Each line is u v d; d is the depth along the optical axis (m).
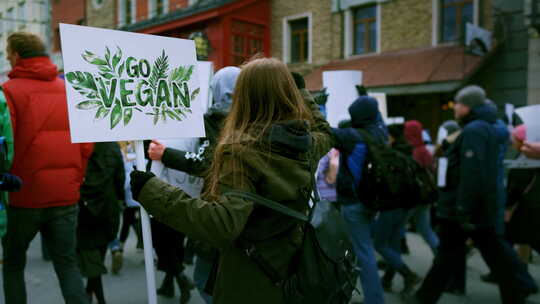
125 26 17.44
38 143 2.77
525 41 10.87
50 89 2.85
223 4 14.42
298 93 1.80
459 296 4.18
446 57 11.55
